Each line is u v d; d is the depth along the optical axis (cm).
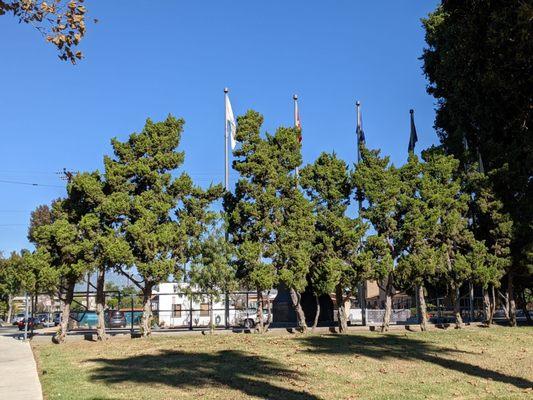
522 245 2725
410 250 2522
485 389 1184
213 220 2405
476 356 1717
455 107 3083
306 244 2406
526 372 1408
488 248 2758
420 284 2519
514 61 963
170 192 2420
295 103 3256
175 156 2428
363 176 2533
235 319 3575
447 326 2684
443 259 2616
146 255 2262
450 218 2583
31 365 1555
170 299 3894
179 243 2370
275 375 1320
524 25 902
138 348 1897
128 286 3581
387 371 1411
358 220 2486
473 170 2841
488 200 2767
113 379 1248
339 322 2481
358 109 3412
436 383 1246
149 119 2438
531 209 2741
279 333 2378
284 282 2359
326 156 2564
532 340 2177
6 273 6875
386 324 2514
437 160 2734
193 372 1352
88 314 3634
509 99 1054
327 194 2497
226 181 3080
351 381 1264
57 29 671
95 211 2295
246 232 2420
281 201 2425
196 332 2502
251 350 1792
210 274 2331
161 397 1043
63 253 2252
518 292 3136
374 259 2441
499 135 2844
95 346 2012
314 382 1242
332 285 2367
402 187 2588
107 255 2180
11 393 1091
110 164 2356
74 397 1030
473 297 3466
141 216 2314
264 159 2412
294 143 2522
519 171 2750
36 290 2228
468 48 1048
